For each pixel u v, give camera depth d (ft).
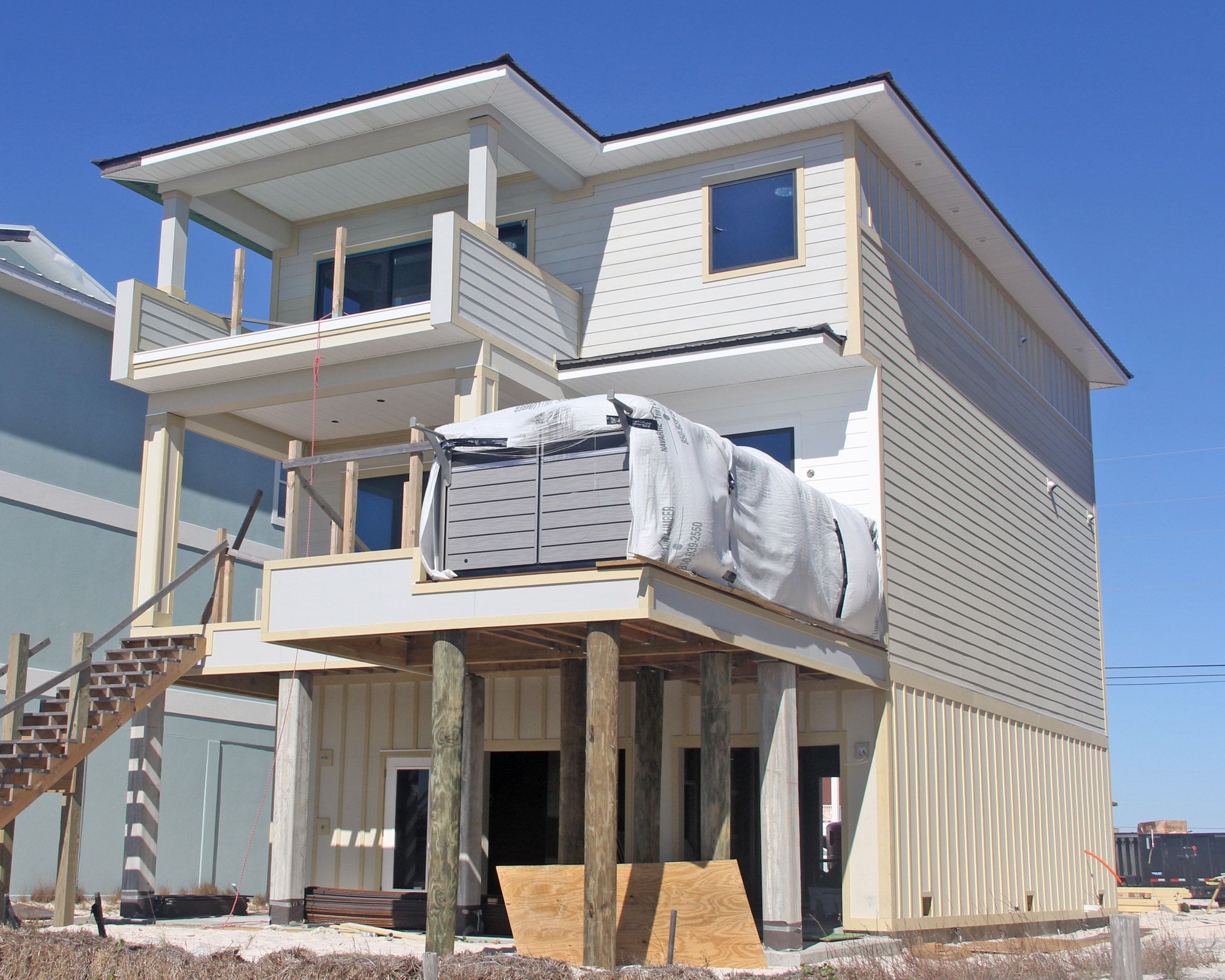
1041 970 45.16
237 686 61.87
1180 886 130.82
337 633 44.70
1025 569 76.74
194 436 85.25
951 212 69.67
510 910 43.73
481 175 58.08
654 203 63.67
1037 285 79.36
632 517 40.45
